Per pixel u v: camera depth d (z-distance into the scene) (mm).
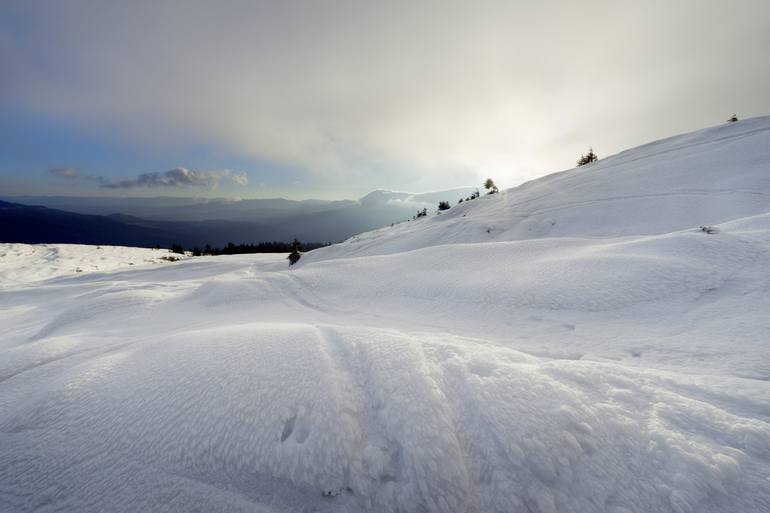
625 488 2203
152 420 2996
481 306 8141
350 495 2352
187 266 36188
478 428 2584
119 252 55406
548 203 25625
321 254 35656
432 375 3131
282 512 2328
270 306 10547
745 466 2270
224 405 3004
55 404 3359
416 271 11898
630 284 7184
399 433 2568
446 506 2221
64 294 21000
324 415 2766
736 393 2992
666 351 4832
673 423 2613
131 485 2557
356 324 8211
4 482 2713
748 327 5016
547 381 2971
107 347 5332
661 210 17984
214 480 2531
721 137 25219
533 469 2301
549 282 8258
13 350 5297
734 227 9305
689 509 2078
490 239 23953
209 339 4305
